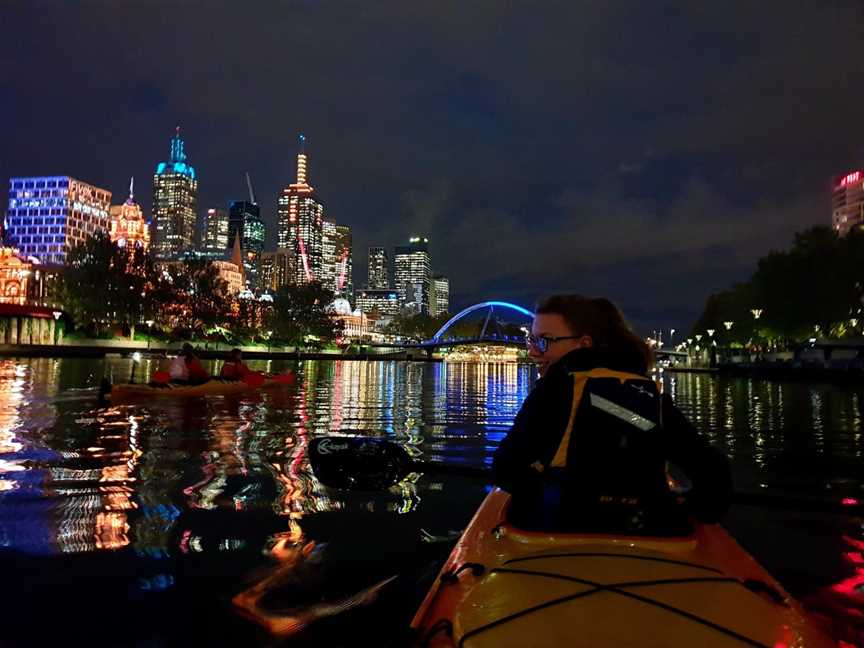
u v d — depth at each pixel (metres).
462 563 3.02
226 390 24.50
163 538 6.05
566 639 2.22
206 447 11.64
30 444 11.78
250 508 7.18
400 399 27.91
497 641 2.24
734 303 97.44
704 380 66.88
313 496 7.77
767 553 5.98
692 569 2.67
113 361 72.75
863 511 5.13
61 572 5.17
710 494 3.16
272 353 140.88
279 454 10.91
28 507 7.17
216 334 137.75
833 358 69.94
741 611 2.40
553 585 2.57
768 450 12.95
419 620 2.54
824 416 21.44
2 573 5.13
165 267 136.88
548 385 3.07
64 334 100.38
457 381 53.41
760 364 69.75
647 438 2.88
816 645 2.27
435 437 14.66
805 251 75.44
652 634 2.23
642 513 2.97
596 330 3.30
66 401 20.17
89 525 6.47
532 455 3.09
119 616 4.37
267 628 4.20
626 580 2.57
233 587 4.87
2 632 4.13
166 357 84.75
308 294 176.88
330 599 4.67
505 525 3.30
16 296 144.38
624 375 2.98
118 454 10.79
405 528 6.43
